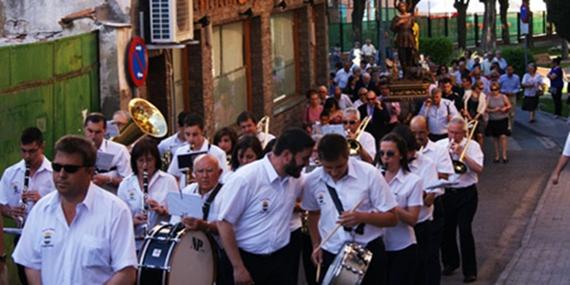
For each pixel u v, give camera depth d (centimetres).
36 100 1526
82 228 792
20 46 1477
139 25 1867
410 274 1168
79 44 1695
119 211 797
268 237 1061
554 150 2909
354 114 1590
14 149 1457
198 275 1091
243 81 2655
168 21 1873
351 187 1060
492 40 6456
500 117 2652
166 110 2047
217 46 2452
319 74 3384
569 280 1430
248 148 1196
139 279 1050
